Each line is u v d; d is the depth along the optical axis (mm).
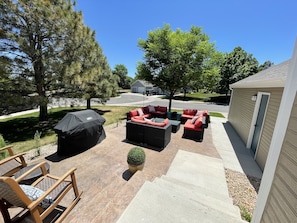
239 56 21812
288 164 1200
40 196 1834
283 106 1386
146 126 5223
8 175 2805
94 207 2320
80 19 6797
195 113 8773
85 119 4746
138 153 3473
